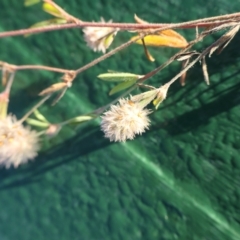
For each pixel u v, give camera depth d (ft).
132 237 0.43
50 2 0.30
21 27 0.45
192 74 0.39
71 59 0.44
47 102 0.45
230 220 0.39
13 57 0.46
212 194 0.39
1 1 0.45
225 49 0.37
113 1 0.41
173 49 0.39
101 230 0.44
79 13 0.42
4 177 0.48
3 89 0.46
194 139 0.39
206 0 0.37
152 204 0.42
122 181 0.43
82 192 0.45
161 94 0.30
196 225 0.40
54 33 0.44
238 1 0.36
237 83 0.37
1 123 0.34
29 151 0.36
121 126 0.30
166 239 0.41
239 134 0.38
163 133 0.41
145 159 0.42
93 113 0.37
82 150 0.44
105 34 0.30
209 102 0.38
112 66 0.42
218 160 0.39
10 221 0.48
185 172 0.40
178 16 0.39
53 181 0.46
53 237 0.46
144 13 0.40
